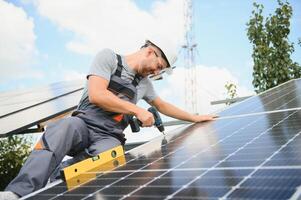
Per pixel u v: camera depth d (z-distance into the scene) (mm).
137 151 2934
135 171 2191
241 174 1677
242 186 1508
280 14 10328
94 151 3412
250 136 2473
